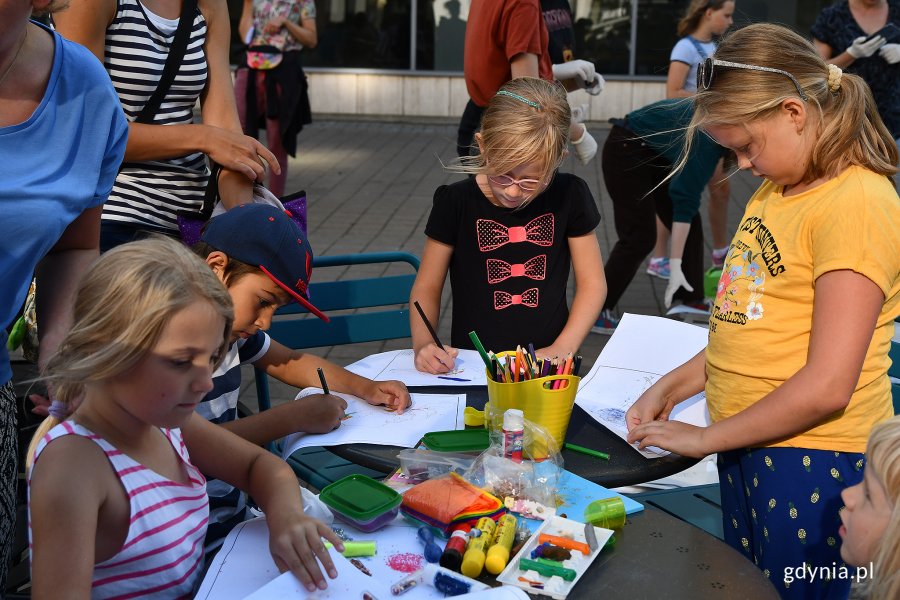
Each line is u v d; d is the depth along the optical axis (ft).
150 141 8.05
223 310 4.61
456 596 4.57
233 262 6.19
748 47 5.87
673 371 7.32
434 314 8.87
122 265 4.42
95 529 4.49
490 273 8.84
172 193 8.46
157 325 4.33
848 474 6.03
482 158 8.05
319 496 5.65
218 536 6.46
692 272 17.35
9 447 5.81
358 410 7.30
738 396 6.32
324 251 21.12
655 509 5.73
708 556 5.18
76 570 4.34
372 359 8.53
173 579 4.92
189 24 8.39
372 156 33.42
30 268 5.64
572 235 9.05
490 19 14.49
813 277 5.87
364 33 40.96
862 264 5.57
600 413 7.27
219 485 6.63
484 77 15.15
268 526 5.25
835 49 19.51
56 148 5.75
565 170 31.78
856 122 5.73
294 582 4.82
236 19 39.91
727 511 6.86
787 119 5.80
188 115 8.70
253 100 23.94
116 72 8.11
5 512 5.75
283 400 13.39
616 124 16.16
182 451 5.30
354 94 41.55
